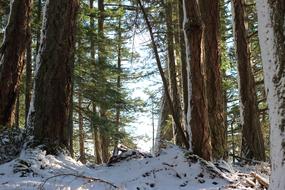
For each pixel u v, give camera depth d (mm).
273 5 3635
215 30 10203
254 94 12625
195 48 8031
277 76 3609
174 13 17750
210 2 10352
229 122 24234
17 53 9906
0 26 15766
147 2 12711
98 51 20078
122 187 6312
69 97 8484
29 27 10273
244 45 12922
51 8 8562
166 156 7707
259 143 12234
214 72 9805
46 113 8133
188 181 7121
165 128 20250
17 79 9906
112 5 21859
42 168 7004
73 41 8703
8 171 6785
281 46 3588
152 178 7090
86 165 8359
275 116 3633
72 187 6098
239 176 7523
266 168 9508
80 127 23625
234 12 13188
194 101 7973
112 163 8164
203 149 7875
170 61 16266
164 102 20812
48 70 8305
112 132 19484
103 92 19703
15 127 8773
